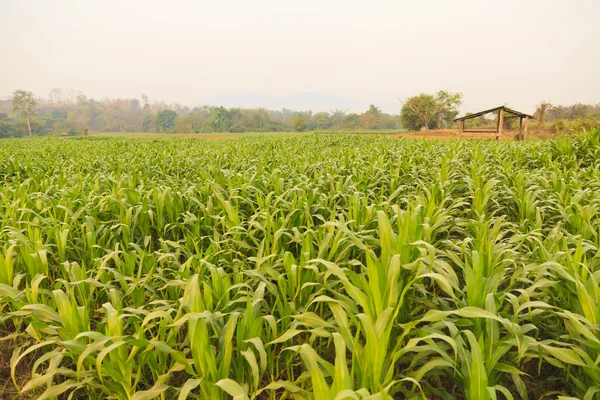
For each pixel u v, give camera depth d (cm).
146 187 660
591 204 456
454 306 295
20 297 294
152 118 13662
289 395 266
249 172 809
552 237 354
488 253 283
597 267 306
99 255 424
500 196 605
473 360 176
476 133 3152
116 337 214
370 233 395
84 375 232
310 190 571
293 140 2577
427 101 6819
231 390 182
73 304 248
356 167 822
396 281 230
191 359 269
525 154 1012
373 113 11606
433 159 1005
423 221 374
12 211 476
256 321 236
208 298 262
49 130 12206
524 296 244
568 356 207
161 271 355
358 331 215
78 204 531
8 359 332
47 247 397
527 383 279
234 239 418
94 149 1720
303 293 301
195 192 594
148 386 262
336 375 172
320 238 353
